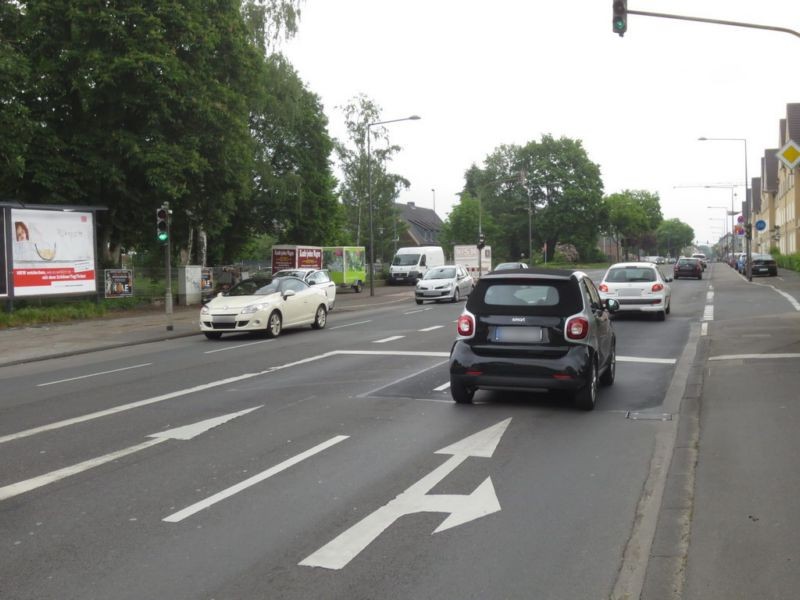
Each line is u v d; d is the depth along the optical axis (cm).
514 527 509
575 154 8706
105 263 3094
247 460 684
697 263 4916
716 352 1312
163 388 1106
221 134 3028
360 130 5459
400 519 525
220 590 414
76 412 935
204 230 3381
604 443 740
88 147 2823
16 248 2444
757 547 446
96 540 490
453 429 801
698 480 586
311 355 1460
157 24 2752
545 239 9062
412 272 5459
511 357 891
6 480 632
